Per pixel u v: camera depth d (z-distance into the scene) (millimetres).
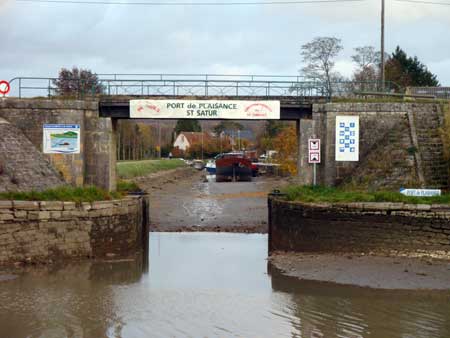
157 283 20594
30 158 28547
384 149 28984
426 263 22344
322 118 29688
